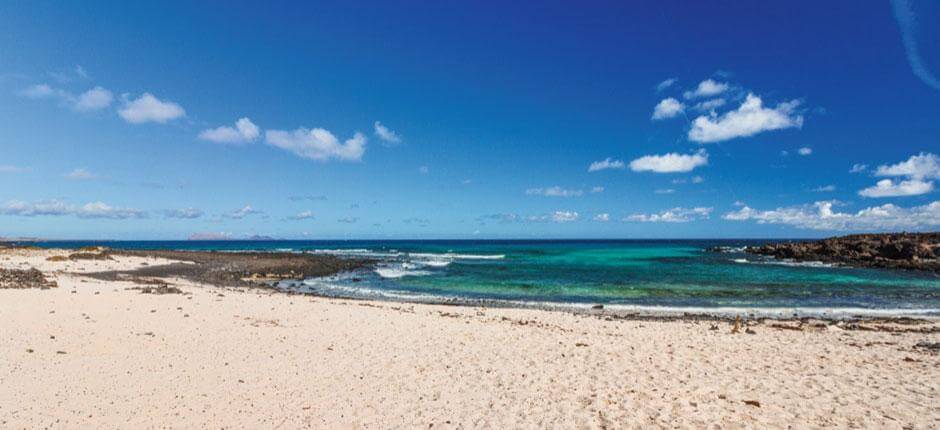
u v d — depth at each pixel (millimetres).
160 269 37469
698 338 14336
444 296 27234
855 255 54875
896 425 7645
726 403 8586
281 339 12523
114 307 15375
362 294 27797
